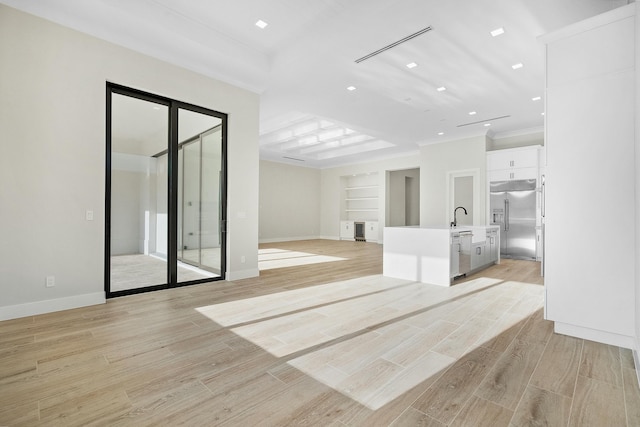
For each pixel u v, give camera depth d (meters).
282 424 1.51
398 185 12.05
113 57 3.60
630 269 2.38
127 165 3.93
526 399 1.72
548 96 2.75
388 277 5.02
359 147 10.16
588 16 3.39
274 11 3.61
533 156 6.86
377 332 2.71
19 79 3.01
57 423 1.51
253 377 1.96
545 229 2.76
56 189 3.21
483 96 5.54
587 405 1.67
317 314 3.18
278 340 2.53
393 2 3.19
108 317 3.05
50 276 3.18
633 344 2.34
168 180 4.23
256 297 3.81
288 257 7.46
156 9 3.45
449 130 7.59
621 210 2.43
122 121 3.88
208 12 3.61
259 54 4.45
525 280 4.79
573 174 2.63
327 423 1.52
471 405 1.67
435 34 3.70
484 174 7.61
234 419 1.55
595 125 2.54
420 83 5.00
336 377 1.96
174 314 3.16
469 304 3.53
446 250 4.41
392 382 1.90
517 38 3.78
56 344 2.43
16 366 2.07
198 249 4.71
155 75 3.95
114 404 1.67
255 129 5.08
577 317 2.59
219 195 4.79
